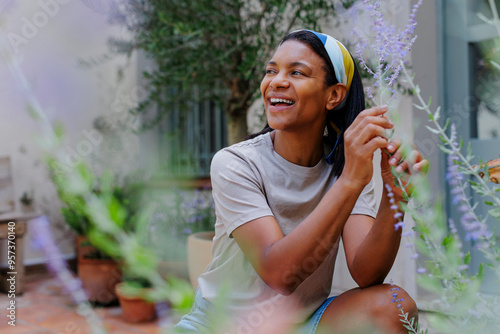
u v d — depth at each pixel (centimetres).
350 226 129
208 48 252
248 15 257
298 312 124
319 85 117
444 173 232
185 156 409
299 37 118
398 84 219
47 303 286
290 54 116
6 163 375
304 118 117
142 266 44
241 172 117
